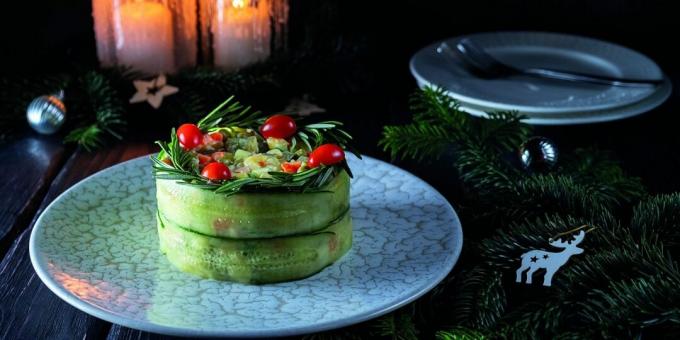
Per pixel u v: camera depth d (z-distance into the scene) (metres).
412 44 1.35
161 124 1.13
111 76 1.12
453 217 0.87
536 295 0.80
